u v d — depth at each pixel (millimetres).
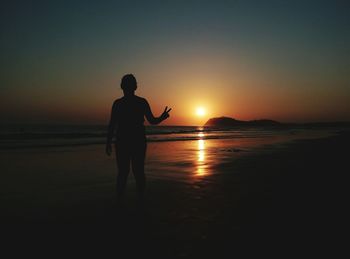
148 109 4738
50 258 2941
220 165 10000
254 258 2879
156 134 42812
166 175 8039
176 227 3826
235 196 5543
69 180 7367
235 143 21906
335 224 3855
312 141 23062
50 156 12828
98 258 2932
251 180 7203
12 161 11086
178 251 3076
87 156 12930
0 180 7332
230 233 3578
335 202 4984
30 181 7211
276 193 5719
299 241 3289
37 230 3752
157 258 2916
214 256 2941
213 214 4387
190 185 6676
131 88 4680
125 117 4598
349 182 6707
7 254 3033
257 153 13992
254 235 3494
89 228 3816
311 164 9766
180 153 14352
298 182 6773
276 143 21422
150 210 4641
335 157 11641
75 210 4684
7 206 4930
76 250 3127
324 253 2971
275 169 8875
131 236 3521
